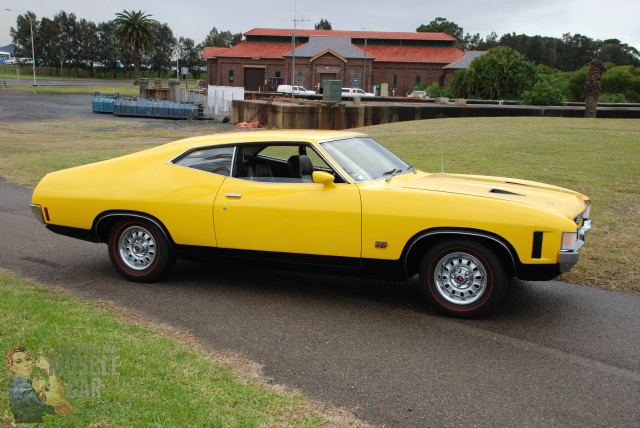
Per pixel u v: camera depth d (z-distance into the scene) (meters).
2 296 4.69
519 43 142.75
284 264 5.16
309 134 5.38
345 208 4.80
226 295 5.34
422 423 3.12
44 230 7.89
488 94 41.50
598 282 5.70
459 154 13.28
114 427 2.88
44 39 120.62
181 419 2.97
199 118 36.00
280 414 3.11
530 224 4.36
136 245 5.65
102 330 4.13
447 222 4.54
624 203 8.74
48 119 33.62
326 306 5.05
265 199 5.05
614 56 136.75
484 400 3.38
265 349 4.08
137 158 5.63
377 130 19.81
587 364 3.90
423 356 4.00
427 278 4.77
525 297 5.30
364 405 3.29
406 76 75.12
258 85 77.81
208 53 80.75
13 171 13.19
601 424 3.14
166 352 3.82
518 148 13.82
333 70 72.62
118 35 88.81
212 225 5.23
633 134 15.84
